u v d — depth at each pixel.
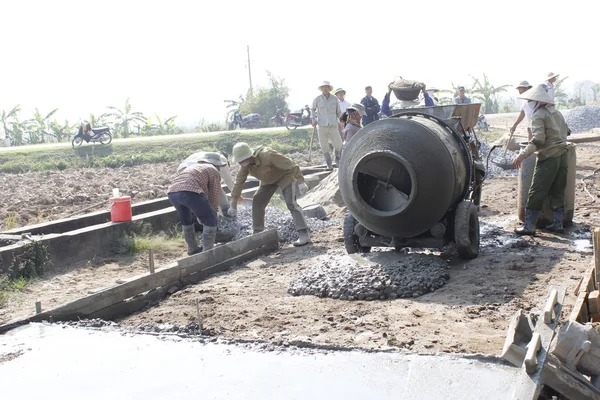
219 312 6.63
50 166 22.22
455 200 7.98
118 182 16.78
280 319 6.31
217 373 4.95
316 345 5.39
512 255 8.24
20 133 37.03
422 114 8.45
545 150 8.98
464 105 8.60
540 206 9.12
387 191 7.73
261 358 5.19
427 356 5.03
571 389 3.67
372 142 7.71
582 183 13.03
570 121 25.31
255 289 7.53
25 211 12.80
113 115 38.34
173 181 9.02
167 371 5.04
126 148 24.92
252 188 13.55
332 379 4.73
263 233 9.50
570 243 8.73
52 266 8.81
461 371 4.73
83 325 6.33
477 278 7.34
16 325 6.28
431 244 7.93
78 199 14.20
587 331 3.81
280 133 26.98
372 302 6.80
